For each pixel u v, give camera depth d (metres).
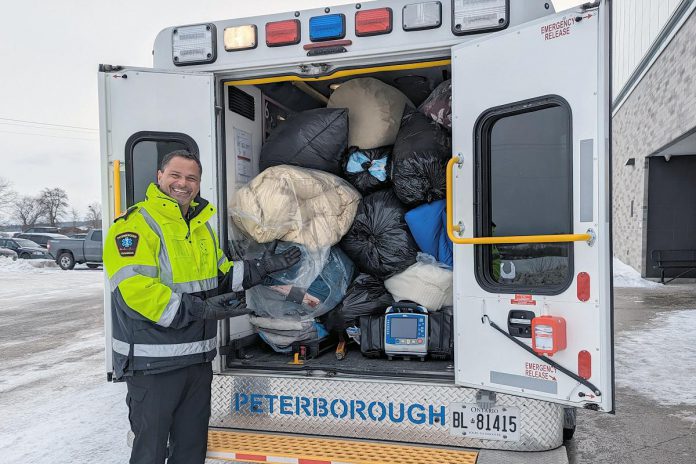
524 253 2.62
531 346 2.52
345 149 3.73
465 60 2.74
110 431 4.51
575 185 2.41
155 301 2.40
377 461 2.64
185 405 2.75
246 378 3.07
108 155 3.07
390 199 3.57
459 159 2.75
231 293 2.64
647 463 3.70
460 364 2.76
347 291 3.55
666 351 6.68
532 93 2.52
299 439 2.92
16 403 5.32
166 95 3.09
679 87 11.41
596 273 2.36
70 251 22.06
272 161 3.67
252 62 3.07
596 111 2.34
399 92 3.95
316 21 2.96
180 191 2.66
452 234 2.71
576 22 2.38
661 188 14.01
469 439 2.74
